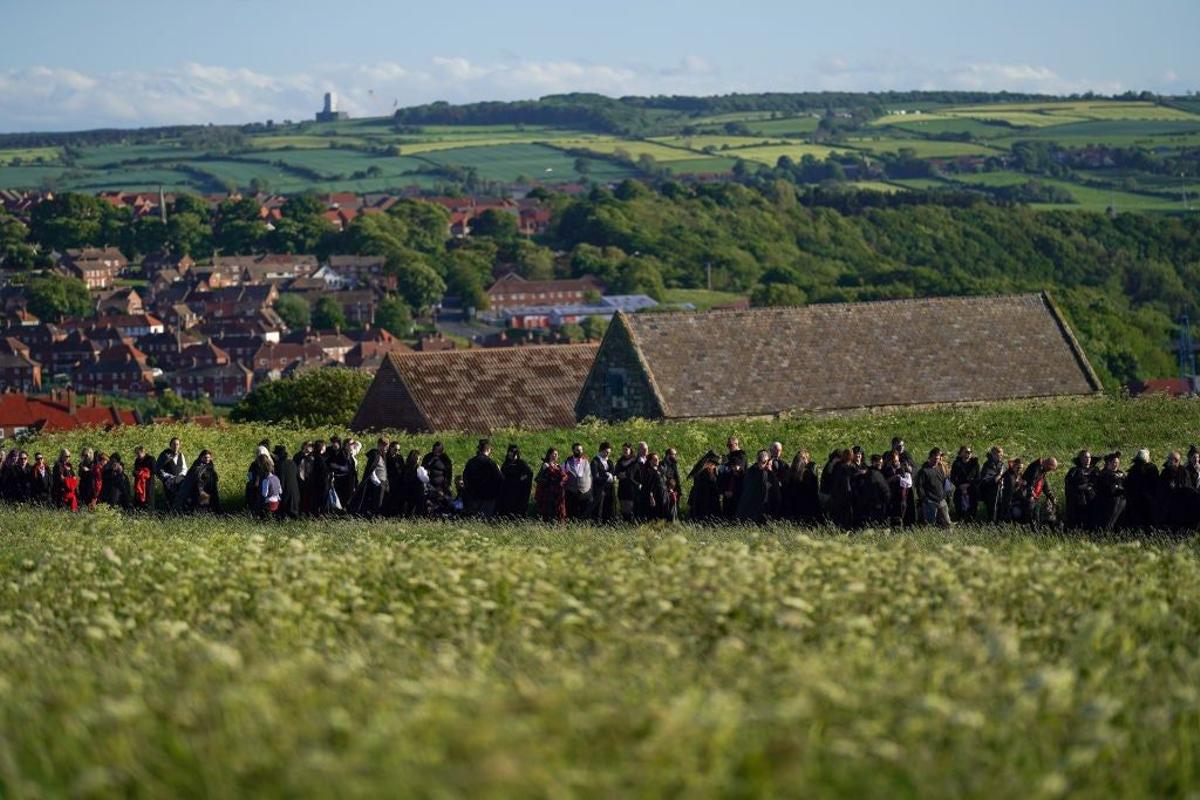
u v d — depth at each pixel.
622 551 44.62
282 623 32.25
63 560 47.06
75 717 23.41
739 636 30.38
